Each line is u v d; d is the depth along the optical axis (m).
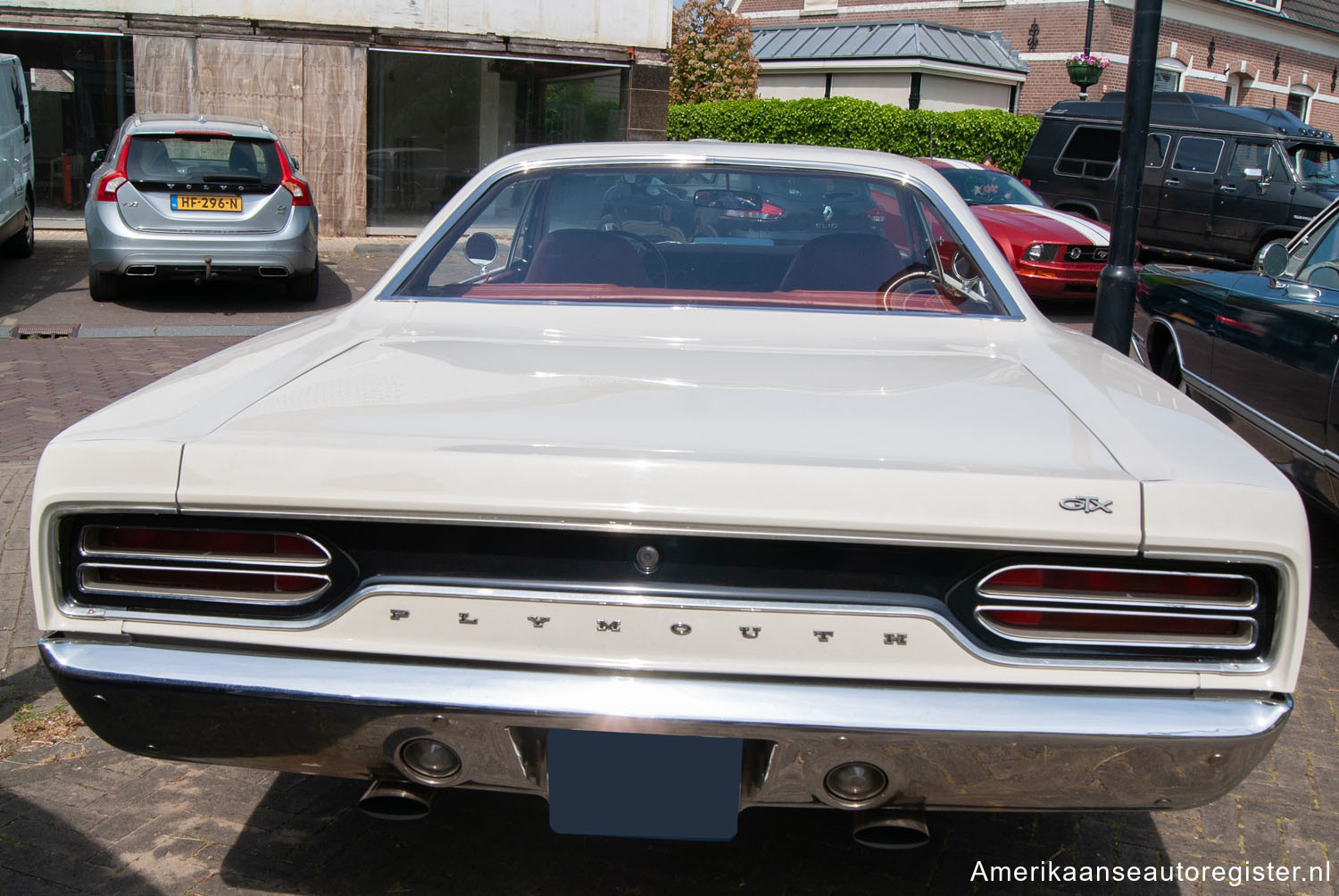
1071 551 1.88
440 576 1.96
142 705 2.01
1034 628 1.92
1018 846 2.77
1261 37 32.28
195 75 15.02
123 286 10.65
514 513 1.89
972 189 13.08
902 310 3.00
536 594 1.93
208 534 1.99
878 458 1.95
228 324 9.63
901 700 1.90
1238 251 14.41
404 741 1.99
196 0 14.86
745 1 35.91
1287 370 4.71
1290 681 1.93
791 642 1.91
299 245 10.22
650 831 1.98
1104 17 28.41
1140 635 1.92
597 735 1.96
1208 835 2.84
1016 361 2.71
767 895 2.54
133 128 9.95
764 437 2.05
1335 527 5.33
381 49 15.66
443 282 3.10
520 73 16.58
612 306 2.97
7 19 14.49
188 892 2.49
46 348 8.45
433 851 2.67
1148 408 2.33
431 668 1.96
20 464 5.48
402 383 2.38
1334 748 3.31
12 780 2.93
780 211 3.18
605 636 1.93
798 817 2.87
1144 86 6.01
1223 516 1.87
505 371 2.48
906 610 1.90
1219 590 1.91
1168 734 1.88
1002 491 1.87
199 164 10.01
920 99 27.83
